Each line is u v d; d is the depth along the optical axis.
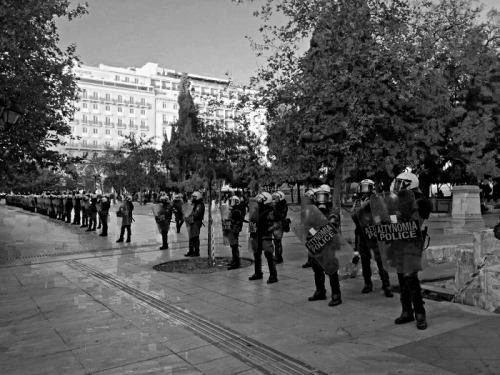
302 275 8.45
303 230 6.22
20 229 22.47
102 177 64.38
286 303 6.28
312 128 9.01
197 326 5.31
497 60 24.34
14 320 5.92
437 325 4.86
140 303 6.61
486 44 24.69
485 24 23.34
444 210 29.33
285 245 13.40
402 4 9.42
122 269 9.84
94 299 6.98
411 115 9.66
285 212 9.97
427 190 30.50
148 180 49.06
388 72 8.49
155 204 13.36
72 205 26.56
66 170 14.95
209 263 9.90
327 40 8.83
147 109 97.38
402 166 10.88
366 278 6.71
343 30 8.84
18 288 8.12
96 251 13.27
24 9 9.83
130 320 5.68
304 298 6.55
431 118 10.48
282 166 10.54
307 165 10.36
